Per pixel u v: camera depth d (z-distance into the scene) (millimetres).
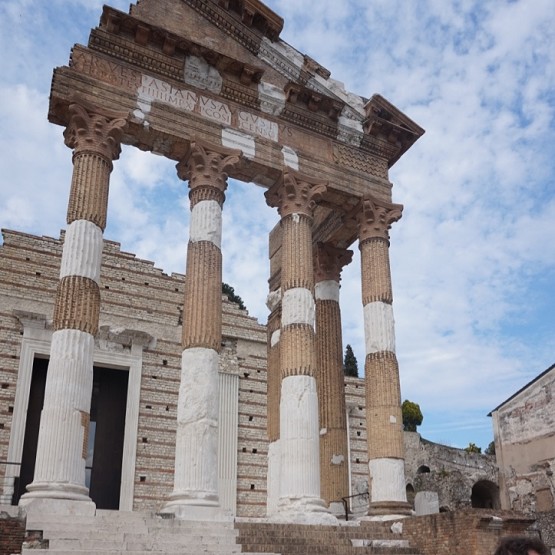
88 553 15273
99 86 23922
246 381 36719
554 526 36281
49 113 23641
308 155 27766
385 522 22750
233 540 18594
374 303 27094
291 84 27344
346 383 41031
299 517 21625
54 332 20641
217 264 23859
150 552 15945
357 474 38969
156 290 35594
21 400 29859
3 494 28188
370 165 29438
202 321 22734
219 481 33844
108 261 34906
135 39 25000
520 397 48094
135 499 31203
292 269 25625
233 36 27938
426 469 47875
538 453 45750
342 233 30828
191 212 24703
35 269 32469
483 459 49438
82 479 19453
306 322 24781
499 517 19766
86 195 22266
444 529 20391
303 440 22953
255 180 27375
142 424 32625
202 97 26094
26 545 15688
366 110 29719
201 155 24938
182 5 27094
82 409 19984
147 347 34125
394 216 28781
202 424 21406
